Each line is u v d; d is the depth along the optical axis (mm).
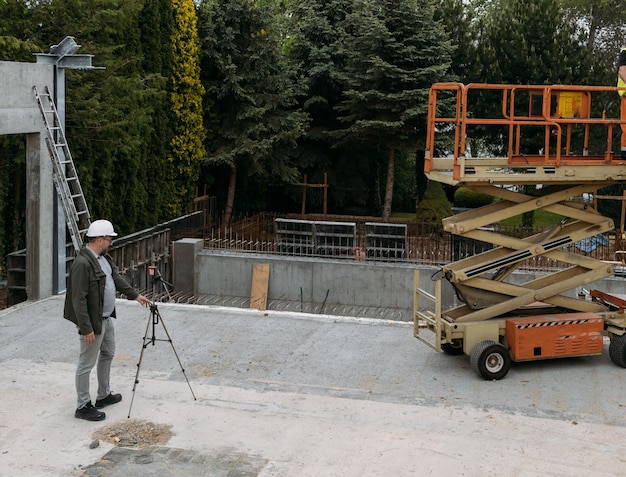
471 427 6543
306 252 17984
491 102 25500
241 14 24266
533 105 7754
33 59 15250
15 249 16438
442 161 8273
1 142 14711
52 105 11133
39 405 6992
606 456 5965
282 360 8414
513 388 7512
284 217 26031
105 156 18250
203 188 26125
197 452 6031
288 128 25125
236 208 27141
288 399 7219
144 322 9875
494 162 7730
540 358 7820
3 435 6316
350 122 26844
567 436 6348
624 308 8281
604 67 25203
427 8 23906
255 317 10156
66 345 8898
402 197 31312
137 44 20219
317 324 9859
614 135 25234
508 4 29188
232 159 24188
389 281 15570
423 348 8852
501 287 8031
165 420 6684
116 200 19781
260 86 24953
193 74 23078
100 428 6480
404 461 5859
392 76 23594
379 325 9828
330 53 26422
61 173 11164
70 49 11250
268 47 24547
